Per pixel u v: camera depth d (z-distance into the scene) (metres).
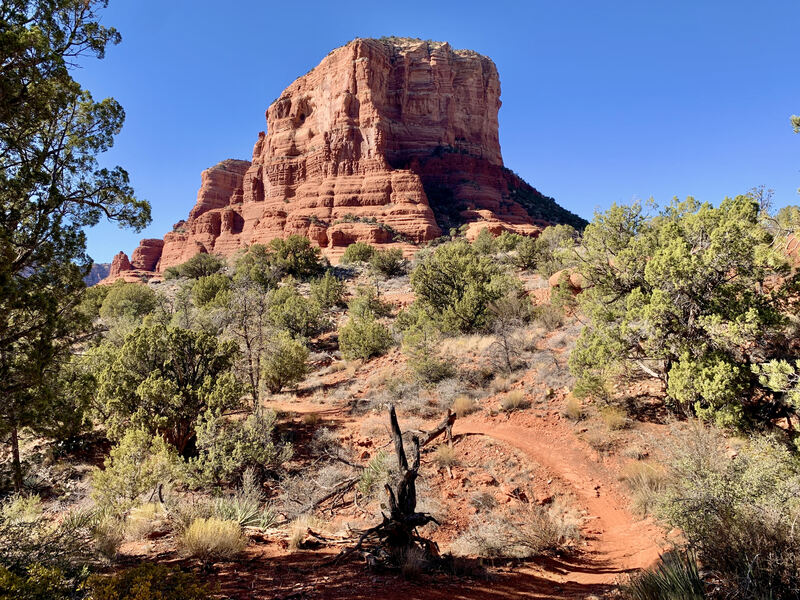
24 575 4.28
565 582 5.25
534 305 21.45
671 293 9.44
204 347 13.12
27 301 5.43
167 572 3.87
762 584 3.57
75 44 6.71
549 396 12.39
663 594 3.70
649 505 7.12
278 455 10.70
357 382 17.83
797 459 5.46
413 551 5.69
